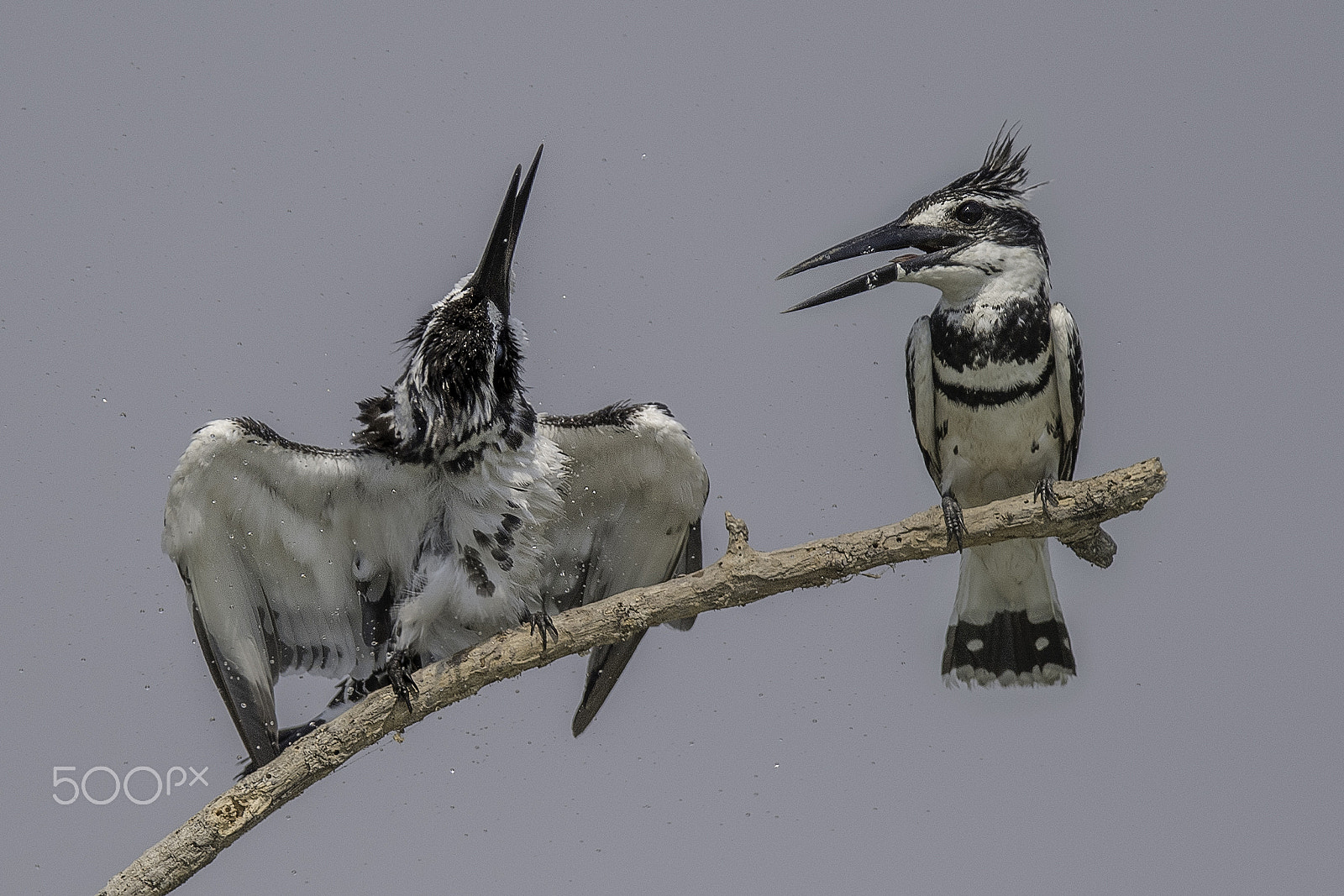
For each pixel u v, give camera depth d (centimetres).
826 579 988
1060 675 1232
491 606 1086
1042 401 1154
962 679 1246
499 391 1105
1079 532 1035
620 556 1212
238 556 1070
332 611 1122
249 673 1088
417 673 998
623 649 1208
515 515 1088
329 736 972
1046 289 1171
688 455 1110
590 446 1115
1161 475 983
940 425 1198
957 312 1171
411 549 1099
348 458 1053
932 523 989
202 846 928
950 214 1195
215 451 999
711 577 987
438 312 1115
